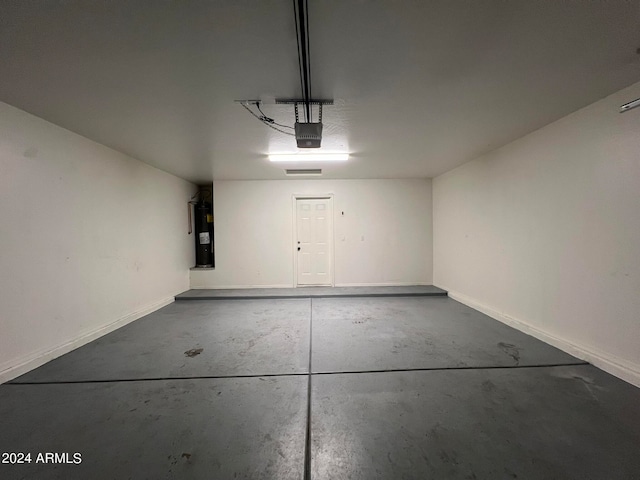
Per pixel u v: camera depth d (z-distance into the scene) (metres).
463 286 4.68
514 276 3.46
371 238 5.80
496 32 1.58
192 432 1.69
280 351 2.84
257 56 1.78
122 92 2.20
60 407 1.94
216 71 1.94
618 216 2.28
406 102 2.42
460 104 2.47
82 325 3.06
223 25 1.50
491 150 3.84
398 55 1.79
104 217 3.41
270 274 5.78
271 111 2.56
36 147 2.57
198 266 5.91
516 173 3.39
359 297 5.10
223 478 1.38
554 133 2.85
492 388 2.13
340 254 5.81
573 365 2.48
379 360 2.62
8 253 2.34
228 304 4.75
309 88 2.18
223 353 2.81
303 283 5.86
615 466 1.42
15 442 1.62
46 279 2.66
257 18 1.46
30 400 2.02
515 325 3.42
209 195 6.28
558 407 1.89
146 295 4.25
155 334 3.37
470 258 4.44
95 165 3.27
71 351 2.87
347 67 1.91
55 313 2.75
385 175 5.46
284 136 3.20
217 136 3.18
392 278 5.83
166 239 4.84
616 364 2.29
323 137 3.28
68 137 2.91
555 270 2.87
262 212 5.76
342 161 4.36
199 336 3.29
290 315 4.10
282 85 2.13
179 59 1.80
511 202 3.49
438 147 3.68
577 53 1.78
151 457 1.50
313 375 2.36
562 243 2.79
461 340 3.08
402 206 5.79
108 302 3.46
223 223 5.73
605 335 2.39
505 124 2.92
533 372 2.36
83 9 1.37
